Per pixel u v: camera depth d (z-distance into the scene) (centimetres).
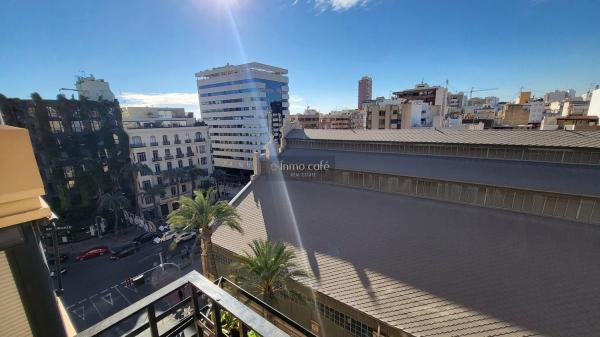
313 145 3156
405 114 7306
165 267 3406
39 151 4031
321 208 2266
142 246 3981
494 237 1576
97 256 3766
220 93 8538
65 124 4219
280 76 8894
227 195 6662
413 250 1627
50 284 340
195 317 433
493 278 1345
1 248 282
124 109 6500
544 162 1883
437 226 1766
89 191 4359
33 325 324
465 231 1672
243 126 8306
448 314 1240
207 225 2112
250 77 8050
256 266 1583
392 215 1975
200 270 3331
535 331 1101
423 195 2084
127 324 2366
